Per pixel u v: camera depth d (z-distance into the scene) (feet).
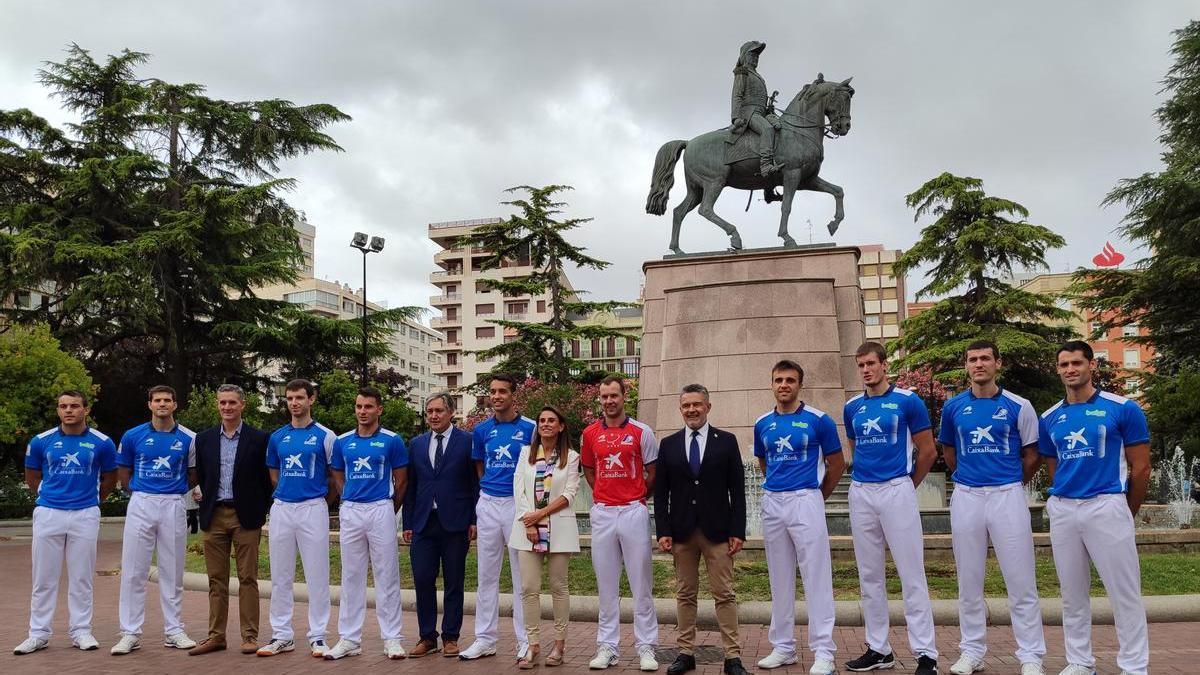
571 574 33.14
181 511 26.09
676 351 50.90
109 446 26.91
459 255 275.39
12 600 37.68
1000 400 20.56
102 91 103.50
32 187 97.55
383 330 110.11
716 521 21.09
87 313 97.19
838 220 52.47
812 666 20.75
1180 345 95.20
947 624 27.09
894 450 21.18
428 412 24.88
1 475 91.81
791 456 21.72
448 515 24.26
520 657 22.77
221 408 25.05
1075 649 19.47
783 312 49.37
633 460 22.52
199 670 22.34
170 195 102.99
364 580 24.52
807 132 51.72
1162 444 85.97
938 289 106.42
